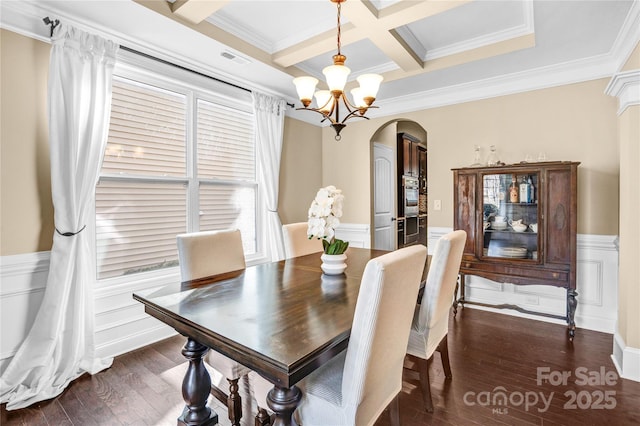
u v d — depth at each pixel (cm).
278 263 241
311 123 455
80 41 221
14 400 188
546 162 287
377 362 118
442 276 175
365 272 110
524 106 330
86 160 223
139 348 264
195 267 210
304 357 101
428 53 315
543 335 285
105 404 191
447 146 376
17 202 207
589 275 299
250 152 370
